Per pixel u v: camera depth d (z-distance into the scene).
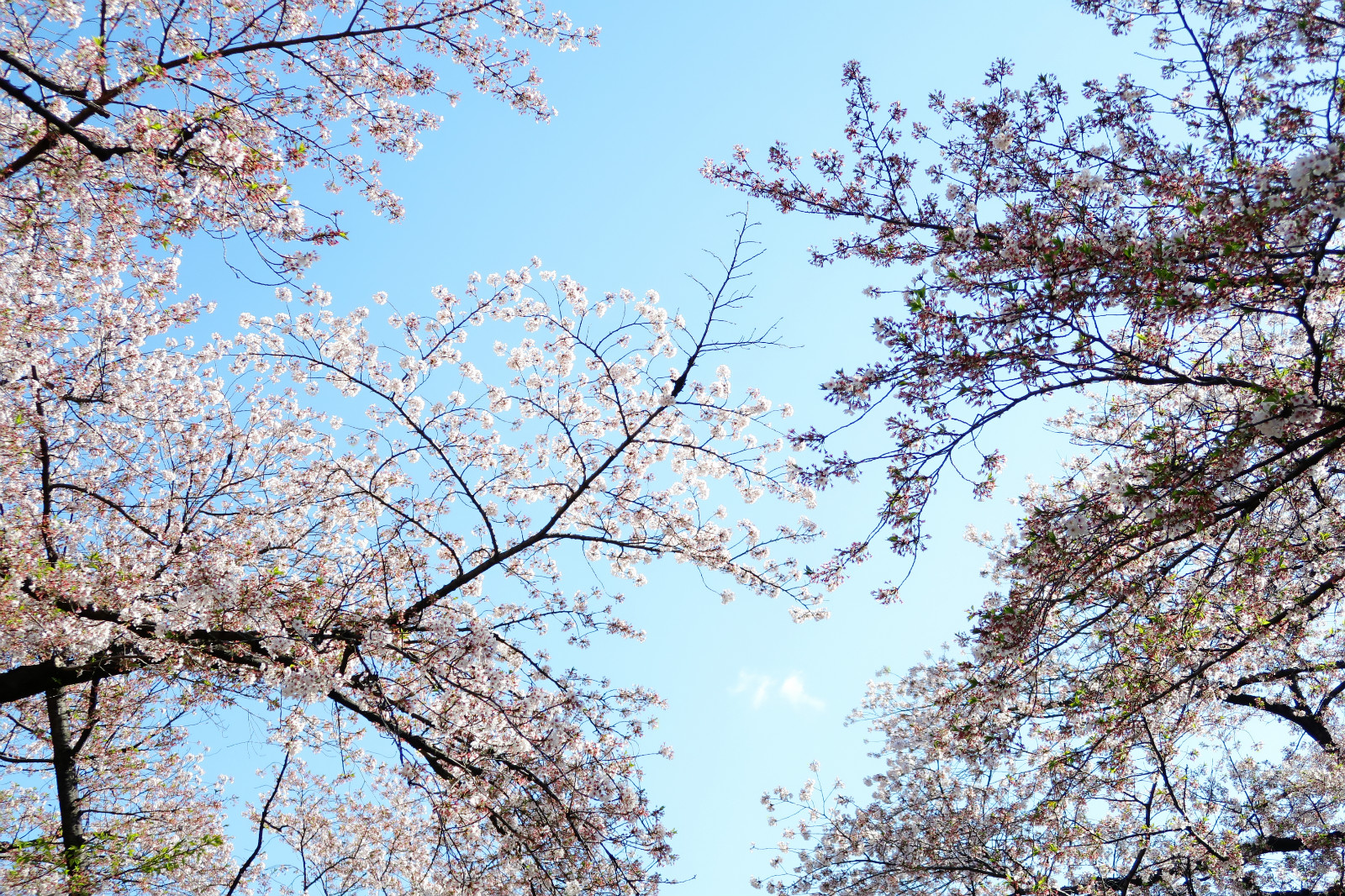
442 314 10.09
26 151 6.67
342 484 10.19
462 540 10.23
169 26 7.15
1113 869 10.39
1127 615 7.38
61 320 9.61
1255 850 10.30
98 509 9.75
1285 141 5.36
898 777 12.28
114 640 8.07
